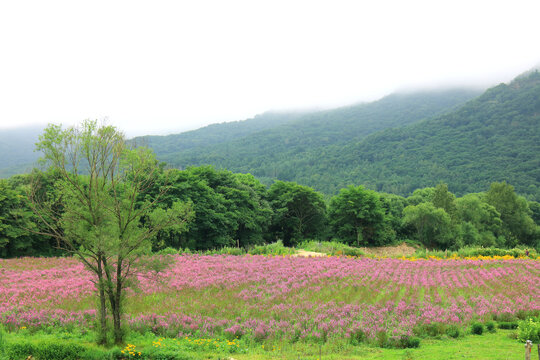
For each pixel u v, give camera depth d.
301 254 46.19
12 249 47.69
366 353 14.84
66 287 25.97
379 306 21.23
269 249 47.97
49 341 14.30
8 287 25.91
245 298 23.23
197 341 15.96
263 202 72.44
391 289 26.00
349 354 14.70
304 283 27.30
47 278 29.75
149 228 16.53
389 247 77.44
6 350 13.38
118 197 16.20
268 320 18.94
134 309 20.56
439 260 43.38
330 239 82.12
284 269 33.59
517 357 13.53
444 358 13.66
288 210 75.94
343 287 26.58
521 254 47.94
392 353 14.79
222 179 66.25
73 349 13.75
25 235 46.81
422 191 114.25
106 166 15.51
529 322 16.89
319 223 78.94
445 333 17.34
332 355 14.44
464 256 48.78
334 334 16.95
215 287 26.27
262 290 25.50
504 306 21.00
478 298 22.80
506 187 96.38
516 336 16.50
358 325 17.75
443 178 188.75
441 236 75.75
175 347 14.81
